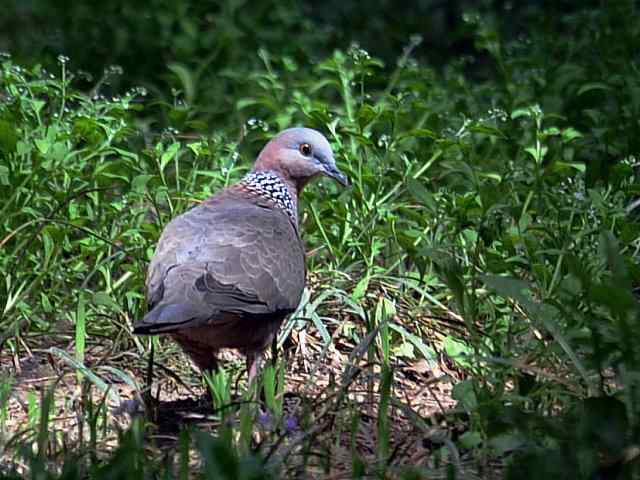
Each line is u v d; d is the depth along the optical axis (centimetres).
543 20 1927
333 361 1132
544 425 848
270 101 1500
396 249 1245
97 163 1298
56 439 908
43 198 1244
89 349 1161
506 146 1464
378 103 1438
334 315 1188
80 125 1279
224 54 1873
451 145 1305
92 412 954
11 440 897
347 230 1252
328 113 1366
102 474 812
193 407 1052
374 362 1001
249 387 1000
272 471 843
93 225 1257
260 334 1035
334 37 2031
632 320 876
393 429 975
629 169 1253
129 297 1159
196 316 962
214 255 1007
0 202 1226
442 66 2045
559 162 1291
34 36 1966
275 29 1931
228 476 770
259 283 1011
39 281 1176
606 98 1568
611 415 825
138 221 1251
